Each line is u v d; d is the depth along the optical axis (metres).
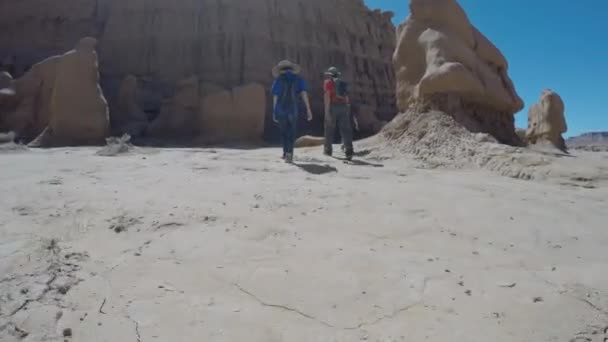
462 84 9.38
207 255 2.82
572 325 1.99
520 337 1.90
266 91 25.97
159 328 1.94
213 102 19.23
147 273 2.51
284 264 2.69
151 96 24.48
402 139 9.72
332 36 31.83
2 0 25.66
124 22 26.00
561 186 5.95
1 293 2.17
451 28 10.75
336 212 4.00
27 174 5.73
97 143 14.37
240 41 26.25
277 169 6.86
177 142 19.16
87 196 4.32
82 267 2.56
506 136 10.73
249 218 3.67
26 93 16.25
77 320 1.98
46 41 25.62
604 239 3.38
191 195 4.50
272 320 2.03
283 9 29.14
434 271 2.62
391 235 3.36
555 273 2.62
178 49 25.83
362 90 32.50
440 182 6.01
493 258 2.89
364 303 2.21
